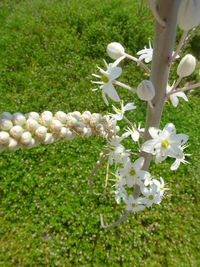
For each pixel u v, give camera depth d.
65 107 0.35
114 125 0.10
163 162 0.30
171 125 0.09
